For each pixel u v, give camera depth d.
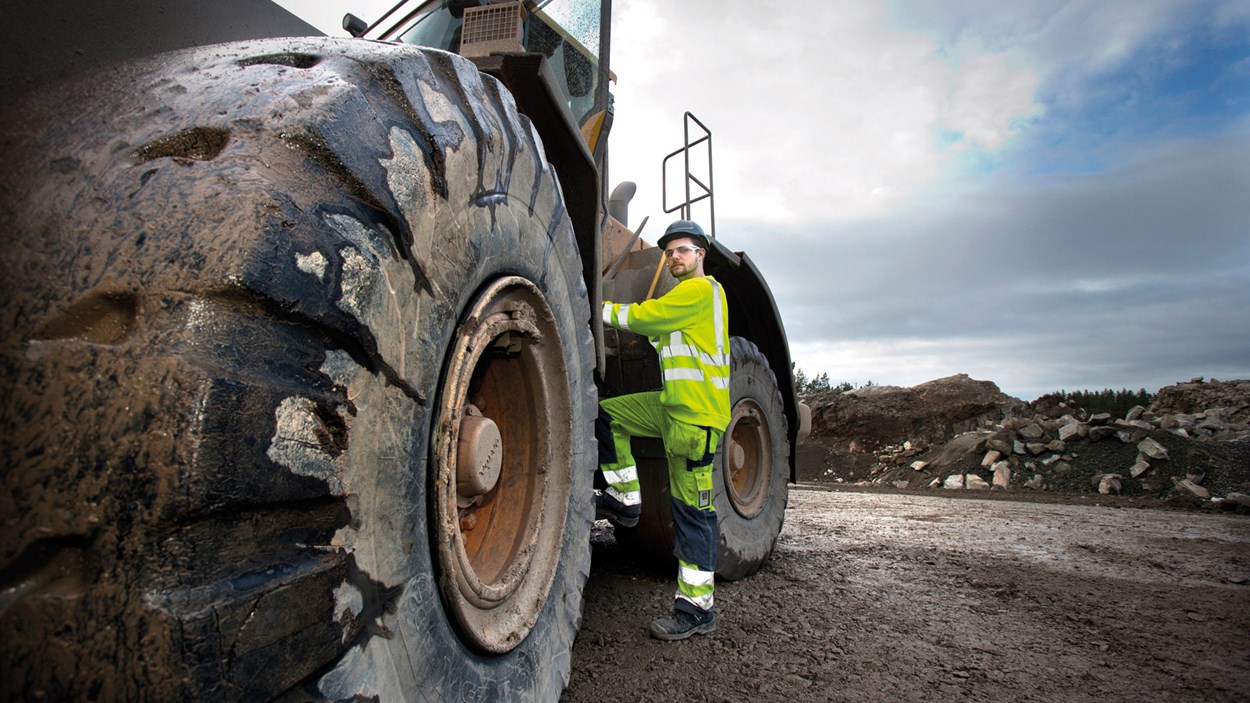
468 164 1.37
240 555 0.79
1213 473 9.24
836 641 2.79
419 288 1.18
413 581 1.17
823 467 14.20
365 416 1.01
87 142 0.96
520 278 1.66
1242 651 2.81
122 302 0.81
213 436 0.75
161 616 0.70
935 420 14.73
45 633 0.70
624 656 2.57
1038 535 5.94
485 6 2.79
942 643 2.82
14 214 0.87
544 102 2.11
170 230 0.84
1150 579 4.16
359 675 0.98
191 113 1.00
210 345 0.79
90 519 0.71
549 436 1.90
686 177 4.28
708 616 2.83
